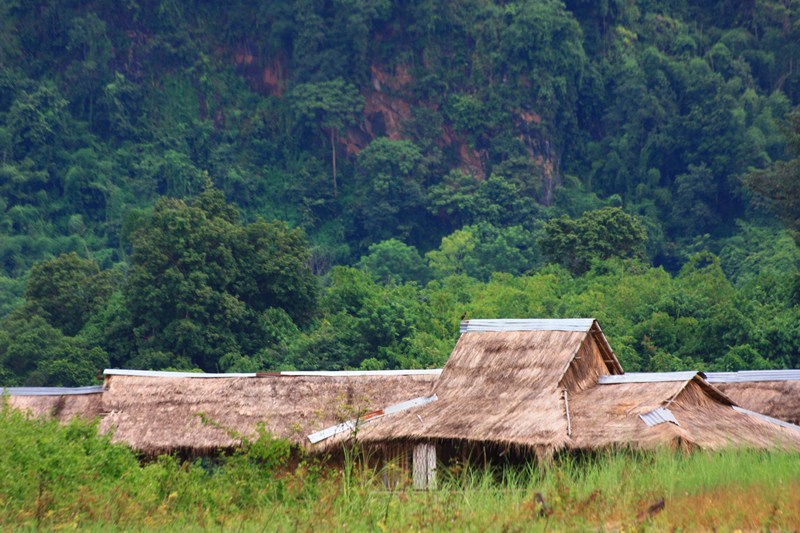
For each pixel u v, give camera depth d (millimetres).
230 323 123250
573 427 40344
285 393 49875
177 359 118688
